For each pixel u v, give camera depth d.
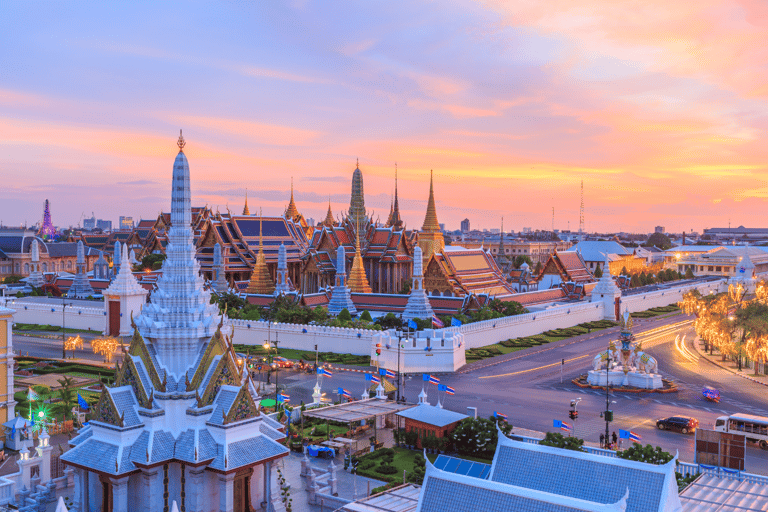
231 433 51.47
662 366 121.81
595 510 37.03
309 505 57.59
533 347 139.62
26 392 93.19
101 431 51.69
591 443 74.62
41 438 60.56
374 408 79.50
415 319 137.25
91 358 123.06
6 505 55.59
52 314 162.75
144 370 52.88
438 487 42.06
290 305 148.25
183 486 51.41
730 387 105.38
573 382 106.25
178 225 57.34
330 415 75.62
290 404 89.75
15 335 149.25
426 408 76.38
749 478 58.12
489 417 77.62
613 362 107.69
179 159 57.19
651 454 59.44
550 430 79.69
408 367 113.62
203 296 57.06
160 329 53.09
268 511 54.50
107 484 50.69
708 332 136.25
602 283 186.88
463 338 122.38
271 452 53.38
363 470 66.31
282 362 115.94
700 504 52.12
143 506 50.47
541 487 44.69
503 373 113.38
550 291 198.00
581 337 154.25
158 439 51.00
